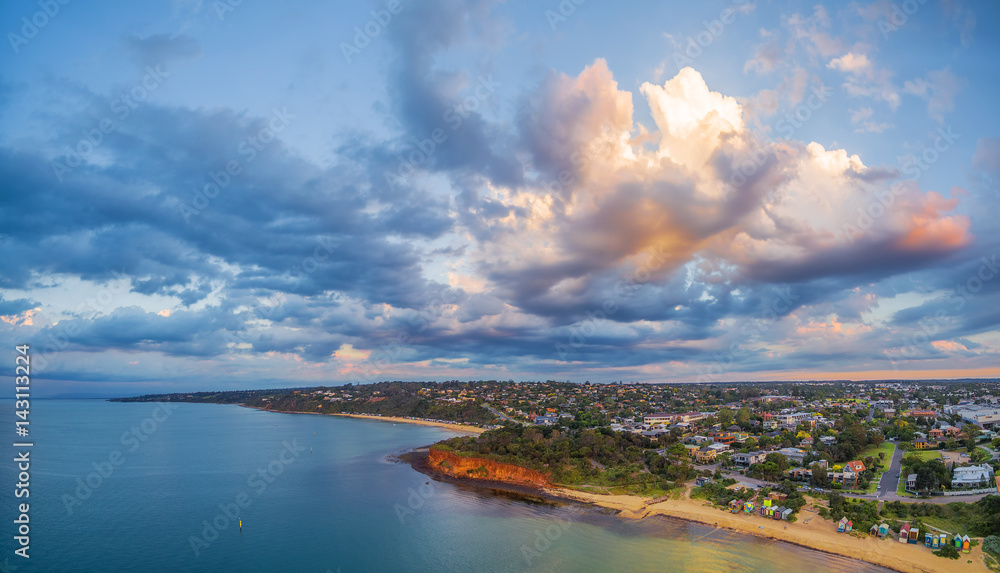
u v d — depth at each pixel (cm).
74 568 8081
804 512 9956
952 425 17800
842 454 13500
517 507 11375
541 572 7825
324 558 8475
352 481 14112
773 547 8625
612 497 11819
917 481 10531
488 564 8188
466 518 10525
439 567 8112
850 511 9550
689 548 8675
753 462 13688
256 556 8562
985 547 7850
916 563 7756
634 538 9200
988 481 10394
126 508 11338
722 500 10812
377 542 9162
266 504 11650
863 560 8019
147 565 8212
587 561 8219
